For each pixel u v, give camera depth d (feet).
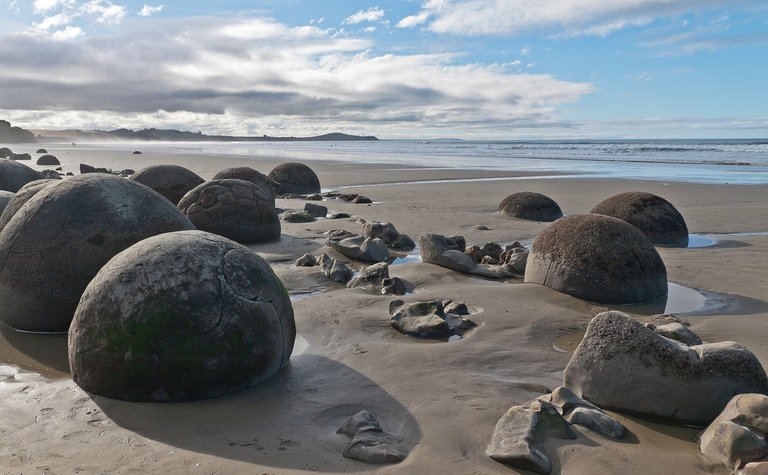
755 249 29.89
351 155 146.00
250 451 10.32
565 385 13.08
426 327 16.66
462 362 14.62
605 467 9.88
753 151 143.13
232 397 12.44
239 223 30.48
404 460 10.05
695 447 10.72
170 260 12.67
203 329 12.20
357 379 13.50
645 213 32.65
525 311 18.95
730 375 11.58
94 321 12.47
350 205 47.32
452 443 10.63
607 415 11.32
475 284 22.63
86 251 16.79
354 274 23.84
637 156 125.80
